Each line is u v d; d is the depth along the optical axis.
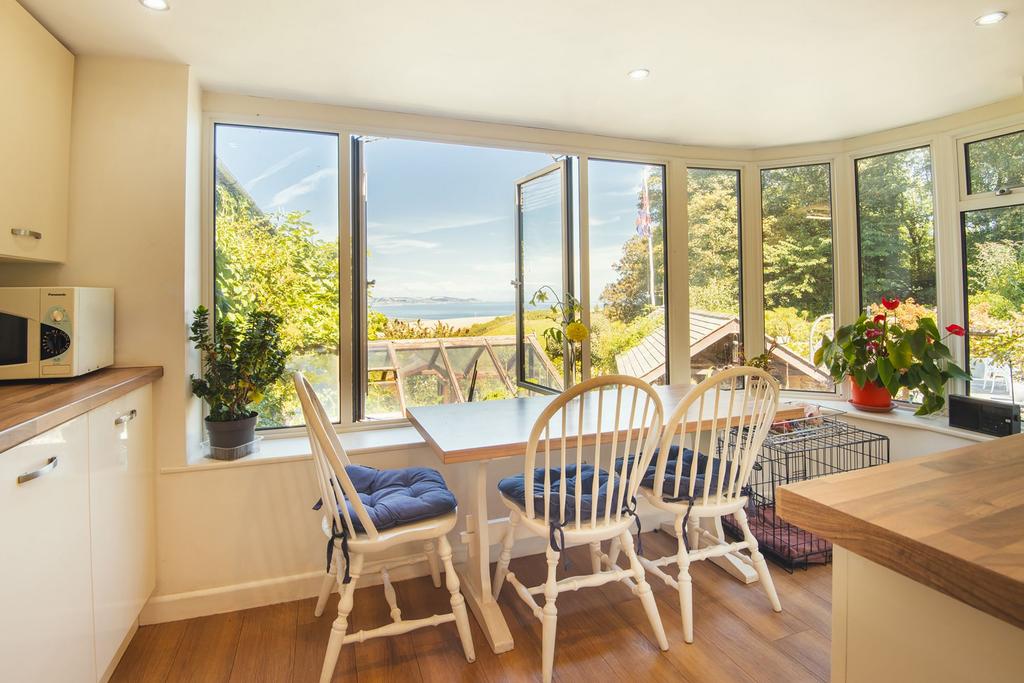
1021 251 2.54
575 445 1.81
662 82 2.30
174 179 2.01
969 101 2.55
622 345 3.10
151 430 1.94
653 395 1.65
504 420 2.07
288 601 2.13
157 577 1.98
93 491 1.45
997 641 0.51
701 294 3.27
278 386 2.42
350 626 1.96
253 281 2.38
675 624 1.94
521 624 1.96
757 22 1.83
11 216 1.58
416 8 1.71
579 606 2.08
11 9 1.56
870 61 2.13
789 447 2.79
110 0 1.62
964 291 2.74
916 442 2.66
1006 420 2.36
